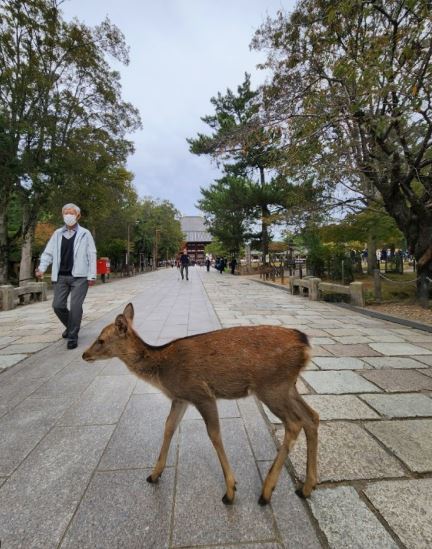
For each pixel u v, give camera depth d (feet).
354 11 20.79
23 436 8.82
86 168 49.49
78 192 52.21
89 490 6.71
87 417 9.84
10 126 43.29
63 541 5.49
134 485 6.85
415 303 28.45
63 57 49.06
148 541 5.48
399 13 20.06
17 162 41.91
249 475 7.13
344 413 9.82
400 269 57.06
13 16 42.45
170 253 243.40
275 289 49.70
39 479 7.07
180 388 6.56
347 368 13.79
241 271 98.84
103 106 55.52
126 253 114.93
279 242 94.27
